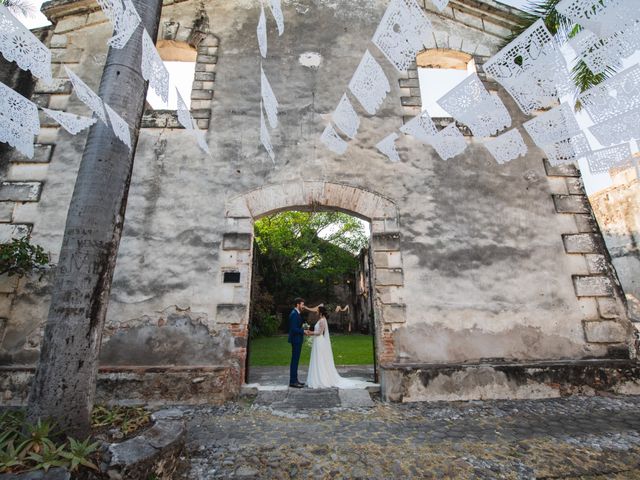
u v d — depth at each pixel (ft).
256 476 8.82
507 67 8.20
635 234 30.45
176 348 15.61
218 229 17.26
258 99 19.61
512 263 17.49
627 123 8.06
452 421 12.70
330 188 18.17
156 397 14.60
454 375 15.53
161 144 18.44
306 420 12.86
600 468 9.11
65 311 8.50
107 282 9.14
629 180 31.14
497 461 9.53
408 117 19.70
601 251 17.80
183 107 9.18
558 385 15.57
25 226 16.57
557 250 17.81
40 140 18.01
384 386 15.38
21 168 17.49
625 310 16.92
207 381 14.85
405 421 12.72
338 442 10.82
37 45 6.16
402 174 18.66
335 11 21.86
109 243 9.21
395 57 8.00
